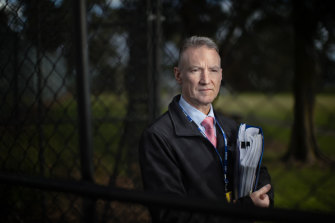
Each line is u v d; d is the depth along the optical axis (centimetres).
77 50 91
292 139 669
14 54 179
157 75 322
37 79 193
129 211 274
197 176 116
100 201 274
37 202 243
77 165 248
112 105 339
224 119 140
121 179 346
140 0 343
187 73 120
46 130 281
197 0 453
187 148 119
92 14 304
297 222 63
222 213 69
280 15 643
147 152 117
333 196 390
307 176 510
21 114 199
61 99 230
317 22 587
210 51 119
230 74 580
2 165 160
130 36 345
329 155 680
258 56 582
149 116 331
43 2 159
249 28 501
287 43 708
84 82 91
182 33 440
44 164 218
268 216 65
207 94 119
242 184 110
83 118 92
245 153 112
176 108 127
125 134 347
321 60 607
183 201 72
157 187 110
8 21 165
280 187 446
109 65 314
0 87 181
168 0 395
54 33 163
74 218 231
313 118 664
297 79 667
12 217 219
